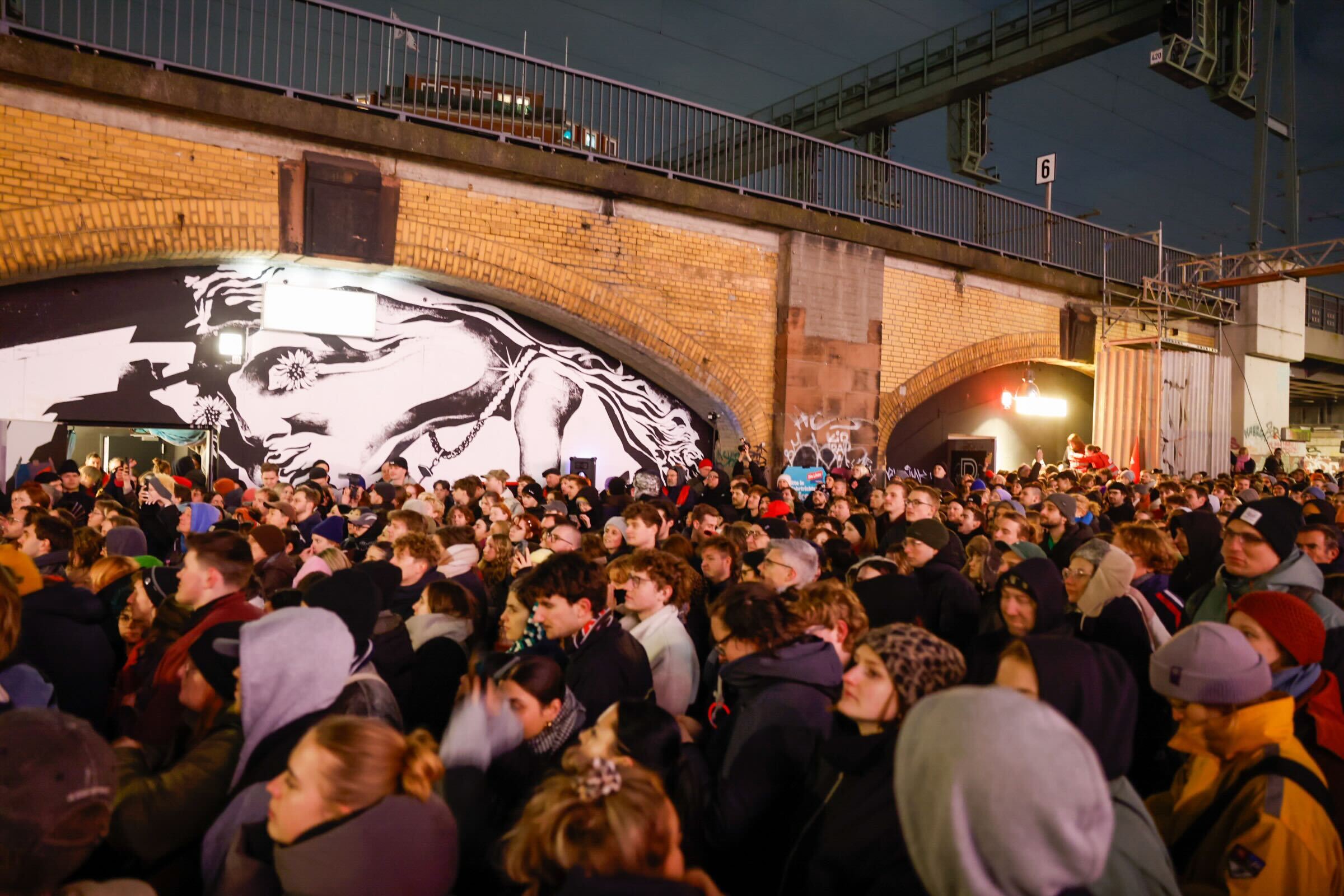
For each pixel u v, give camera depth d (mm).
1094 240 18531
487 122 11570
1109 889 1666
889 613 3402
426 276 10945
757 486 8523
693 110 12664
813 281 13477
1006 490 10461
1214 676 2088
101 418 9664
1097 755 1829
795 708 2396
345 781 1746
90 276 9625
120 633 4035
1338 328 26875
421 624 3496
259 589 3902
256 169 9539
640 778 1599
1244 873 1881
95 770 1488
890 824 1786
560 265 11438
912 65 18750
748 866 2283
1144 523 4551
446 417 11719
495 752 2312
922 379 15102
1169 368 18766
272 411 10633
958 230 15859
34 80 8258
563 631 3295
